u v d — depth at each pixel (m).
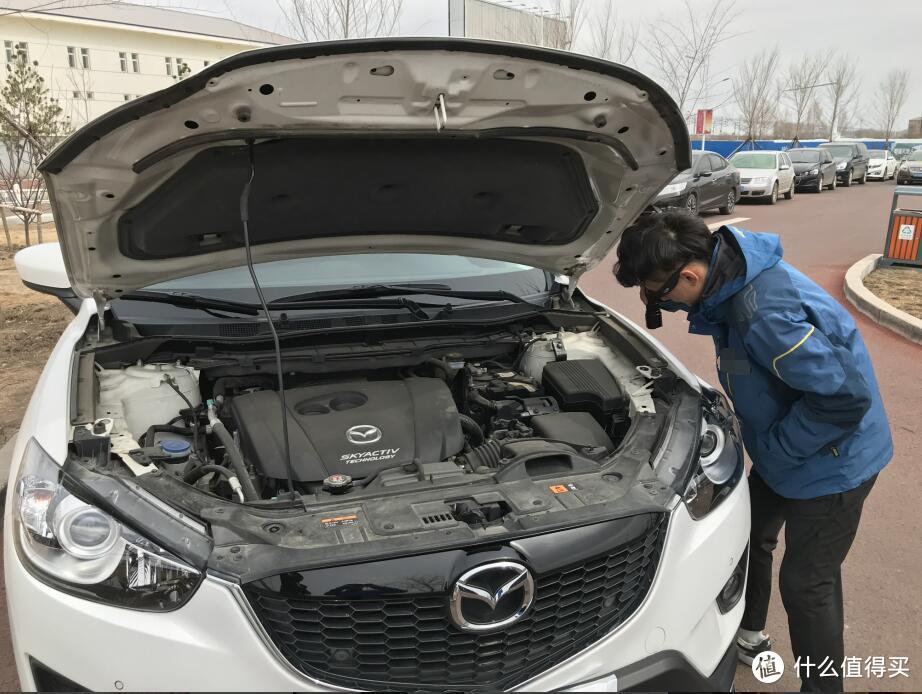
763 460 2.42
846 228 15.20
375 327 3.00
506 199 2.76
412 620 1.79
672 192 14.69
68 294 3.41
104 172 2.11
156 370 2.67
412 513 1.94
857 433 2.30
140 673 1.70
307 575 1.74
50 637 1.74
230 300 3.12
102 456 2.02
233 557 1.77
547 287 3.63
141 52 38.69
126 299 2.96
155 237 2.53
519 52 2.00
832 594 2.46
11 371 5.81
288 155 2.32
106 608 1.73
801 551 2.44
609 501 2.02
